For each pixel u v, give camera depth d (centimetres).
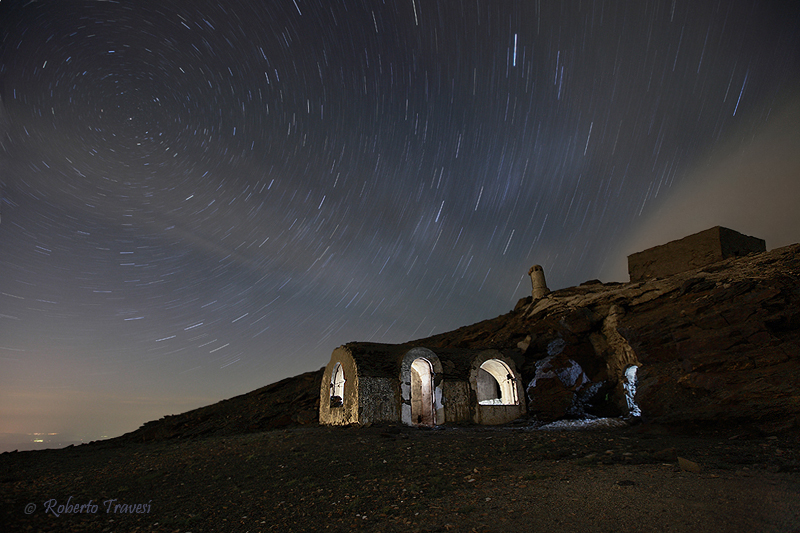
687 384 1341
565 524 500
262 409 2580
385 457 1026
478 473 795
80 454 1884
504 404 2025
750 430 1029
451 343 2884
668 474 659
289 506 711
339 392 2066
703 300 1655
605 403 1930
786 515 449
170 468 1152
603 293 2195
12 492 987
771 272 1631
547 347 2162
